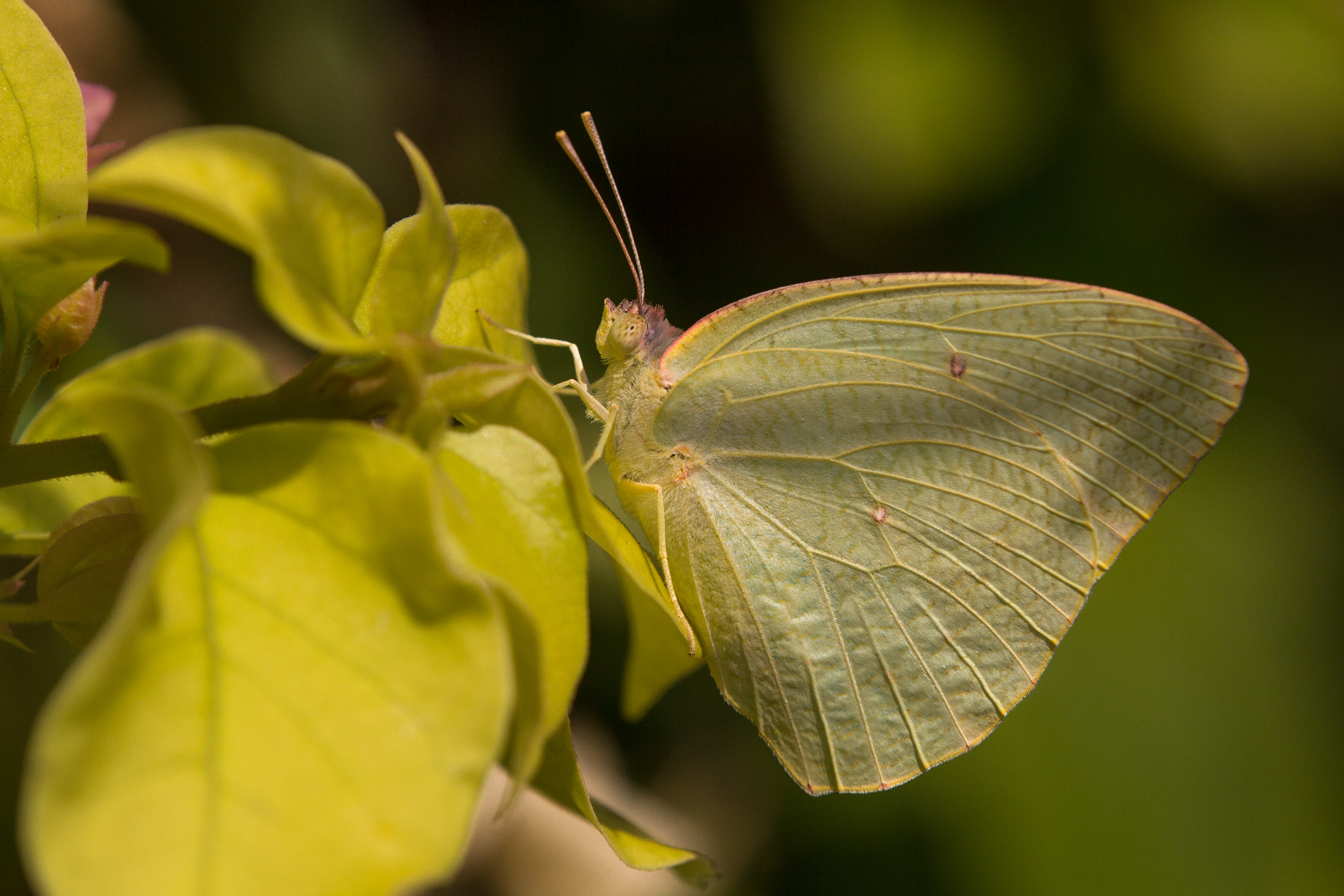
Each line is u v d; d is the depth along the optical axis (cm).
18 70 27
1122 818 32
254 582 20
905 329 29
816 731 29
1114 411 29
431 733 19
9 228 27
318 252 23
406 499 20
